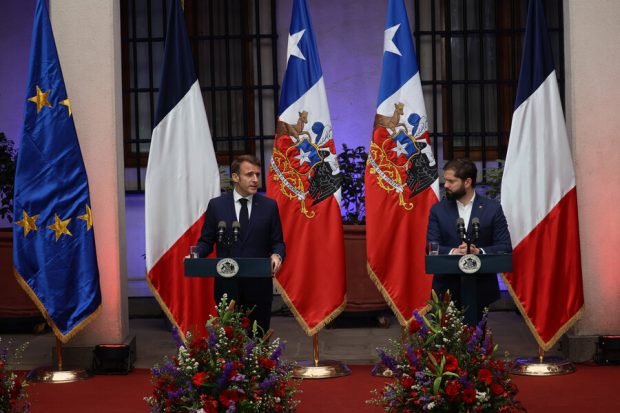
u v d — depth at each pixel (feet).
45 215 31.81
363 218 44.06
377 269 32.76
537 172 32.35
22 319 42.68
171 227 33.58
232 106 47.88
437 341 22.90
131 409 27.58
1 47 47.85
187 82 34.01
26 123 31.73
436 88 47.06
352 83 47.80
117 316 34.06
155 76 47.62
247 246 29.14
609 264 33.76
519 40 46.78
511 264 25.39
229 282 26.35
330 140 32.89
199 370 22.13
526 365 31.86
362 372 32.86
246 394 21.95
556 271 32.27
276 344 23.30
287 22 47.57
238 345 22.66
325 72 47.80
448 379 22.02
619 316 33.76
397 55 33.12
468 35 47.34
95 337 34.01
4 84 47.88
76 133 32.30
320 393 29.50
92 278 32.12
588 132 33.63
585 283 33.78
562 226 32.30
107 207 34.04
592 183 33.68
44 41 31.83
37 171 31.81
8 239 42.68
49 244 31.89
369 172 33.04
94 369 33.12
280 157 32.83
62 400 28.91
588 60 33.58
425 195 32.81
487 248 27.71
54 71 31.83
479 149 47.11
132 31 47.44
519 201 32.30
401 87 33.01
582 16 33.55
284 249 29.45
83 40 33.83
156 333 42.37
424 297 32.60
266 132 47.85
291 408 23.56
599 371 32.07
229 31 47.75
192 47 47.67
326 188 32.76
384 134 32.99
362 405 27.71
